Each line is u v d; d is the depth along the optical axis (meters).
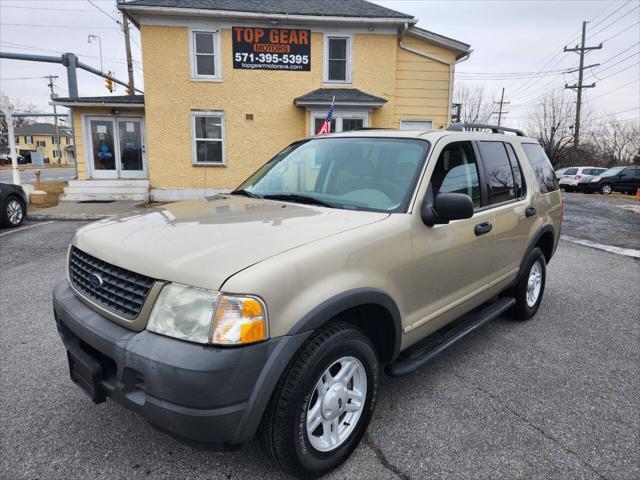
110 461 2.40
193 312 1.87
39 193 13.24
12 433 2.62
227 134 14.14
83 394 3.03
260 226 2.37
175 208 2.89
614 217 13.31
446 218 2.63
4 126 72.44
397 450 2.54
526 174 4.22
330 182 3.15
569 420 2.87
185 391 1.81
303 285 2.05
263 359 1.90
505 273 3.85
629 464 2.47
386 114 14.32
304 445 2.14
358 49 13.98
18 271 6.09
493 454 2.53
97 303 2.24
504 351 3.88
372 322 2.64
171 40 13.49
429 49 14.45
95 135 15.02
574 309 5.04
